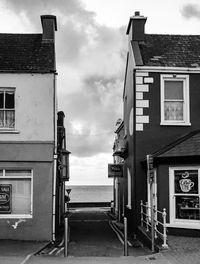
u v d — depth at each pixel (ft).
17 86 62.39
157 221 51.93
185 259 41.01
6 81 62.34
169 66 65.98
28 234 60.23
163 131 65.05
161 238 50.96
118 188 97.76
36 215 60.54
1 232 60.18
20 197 61.31
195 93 65.82
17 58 64.59
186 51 69.92
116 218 100.32
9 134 61.67
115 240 60.80
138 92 65.41
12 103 62.64
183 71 65.82
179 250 45.55
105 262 41.52
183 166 55.31
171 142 64.80
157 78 65.82
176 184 55.93
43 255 47.39
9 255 45.98
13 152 61.36
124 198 80.84
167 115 65.98
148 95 65.46
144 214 60.34
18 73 62.49
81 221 93.66
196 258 41.14
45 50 66.49
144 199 63.57
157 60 67.26
